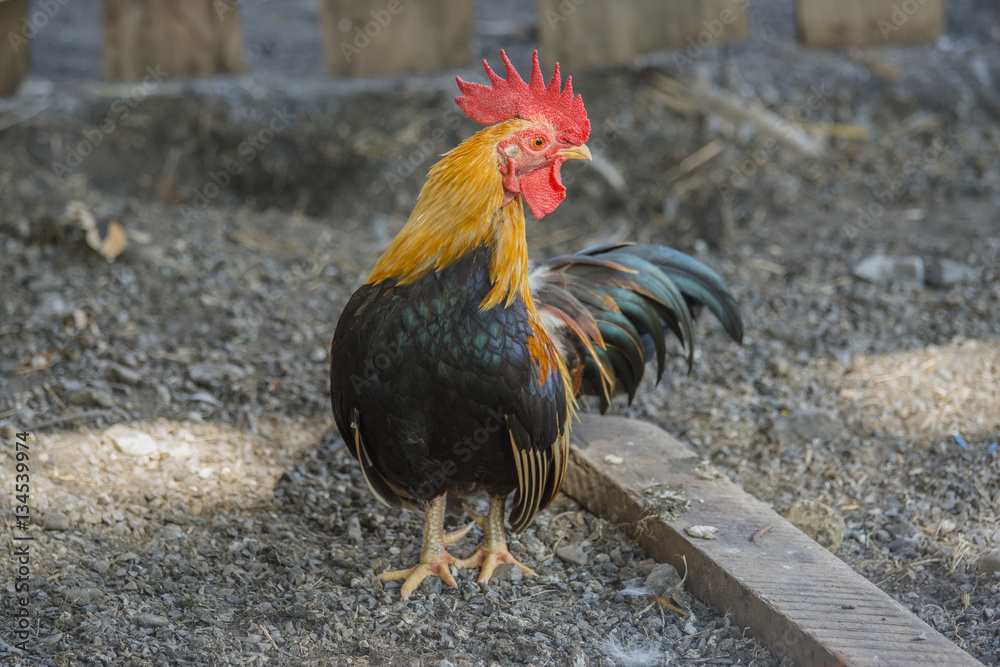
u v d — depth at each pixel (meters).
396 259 2.90
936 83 7.83
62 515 3.57
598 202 7.06
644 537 3.62
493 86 3.08
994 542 3.60
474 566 3.58
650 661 3.02
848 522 3.83
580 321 3.60
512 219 2.91
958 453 4.20
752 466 4.23
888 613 2.98
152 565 3.41
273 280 5.80
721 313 4.05
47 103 7.40
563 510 4.00
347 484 4.12
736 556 3.28
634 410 4.68
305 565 3.52
